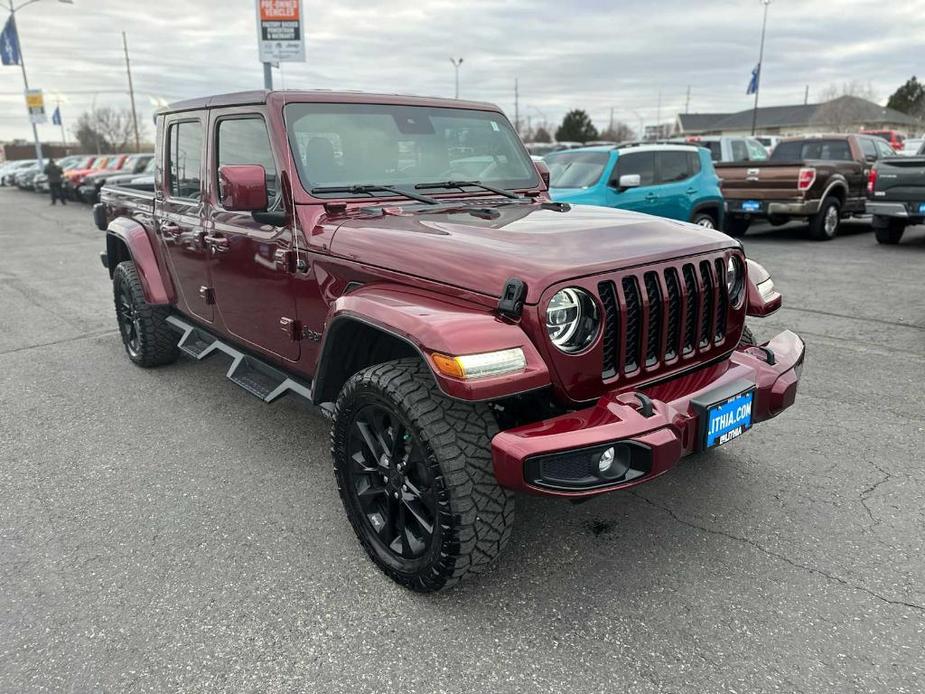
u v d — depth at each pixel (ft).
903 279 26.94
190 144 13.47
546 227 9.17
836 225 38.73
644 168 31.04
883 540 9.68
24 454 12.90
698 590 8.72
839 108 214.07
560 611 8.41
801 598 8.52
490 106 13.42
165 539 10.07
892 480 11.28
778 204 36.70
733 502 10.74
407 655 7.73
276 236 10.94
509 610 8.45
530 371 7.45
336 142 11.16
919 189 32.65
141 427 14.08
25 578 9.18
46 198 95.50
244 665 7.62
